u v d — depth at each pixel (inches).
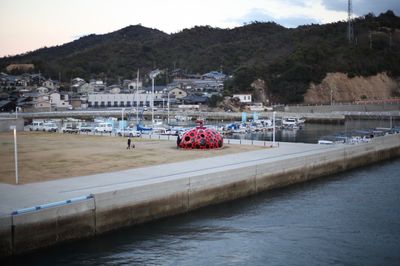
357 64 6889.8
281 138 3703.3
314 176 2060.8
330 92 6427.2
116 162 1812.3
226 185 1606.8
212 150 2190.0
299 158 1963.6
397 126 4638.3
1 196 1250.6
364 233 1290.6
